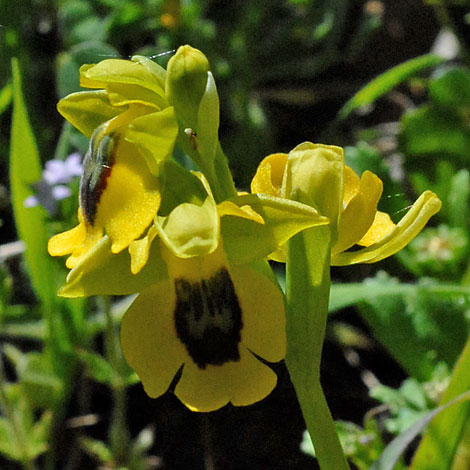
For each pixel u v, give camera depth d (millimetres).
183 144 201
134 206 194
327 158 200
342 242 204
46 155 365
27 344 327
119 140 195
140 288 198
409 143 352
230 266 198
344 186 209
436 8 373
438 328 269
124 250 197
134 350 198
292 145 397
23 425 276
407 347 268
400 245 203
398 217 305
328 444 210
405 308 270
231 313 198
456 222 313
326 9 413
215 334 198
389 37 436
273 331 197
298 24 412
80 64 304
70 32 374
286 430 291
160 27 366
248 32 394
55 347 284
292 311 205
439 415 238
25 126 266
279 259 208
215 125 199
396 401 261
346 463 211
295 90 413
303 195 199
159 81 199
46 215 276
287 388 299
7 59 361
